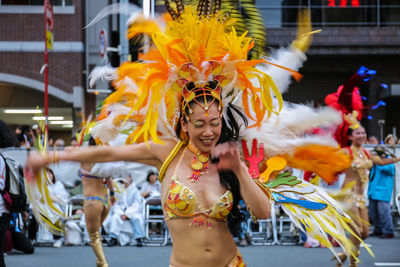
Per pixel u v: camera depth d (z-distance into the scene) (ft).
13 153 43.06
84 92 71.05
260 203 12.95
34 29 71.15
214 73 13.38
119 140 25.07
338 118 15.81
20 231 37.27
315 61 74.54
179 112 13.79
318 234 14.79
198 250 13.37
